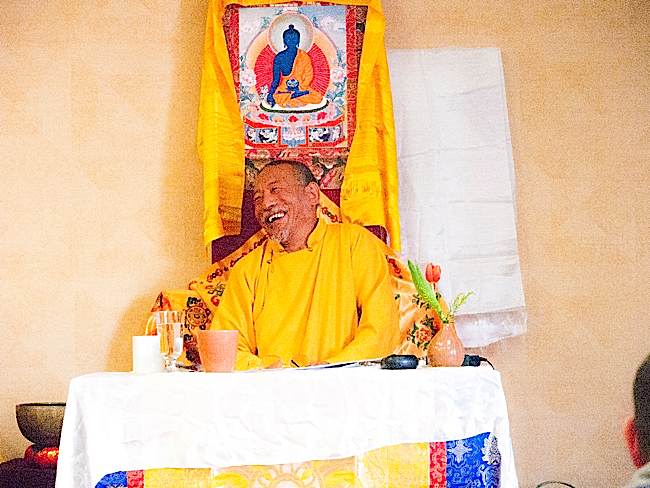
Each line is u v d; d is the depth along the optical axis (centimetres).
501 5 363
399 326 318
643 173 358
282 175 327
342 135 345
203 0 359
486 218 348
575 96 361
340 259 317
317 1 349
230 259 338
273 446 235
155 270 350
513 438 347
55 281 349
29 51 357
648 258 355
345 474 244
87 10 359
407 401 244
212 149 338
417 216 348
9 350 346
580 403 349
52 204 352
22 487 294
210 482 240
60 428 300
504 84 358
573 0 364
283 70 347
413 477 250
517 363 350
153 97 356
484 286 344
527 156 358
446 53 357
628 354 352
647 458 69
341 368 261
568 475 346
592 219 356
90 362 346
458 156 351
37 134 354
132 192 353
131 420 231
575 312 353
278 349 310
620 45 362
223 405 234
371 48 345
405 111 353
